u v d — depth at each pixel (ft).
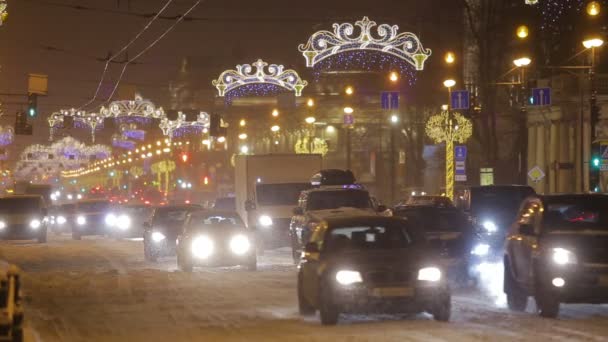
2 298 134.82
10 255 385.91
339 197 302.45
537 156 642.22
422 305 140.67
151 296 202.39
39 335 144.56
